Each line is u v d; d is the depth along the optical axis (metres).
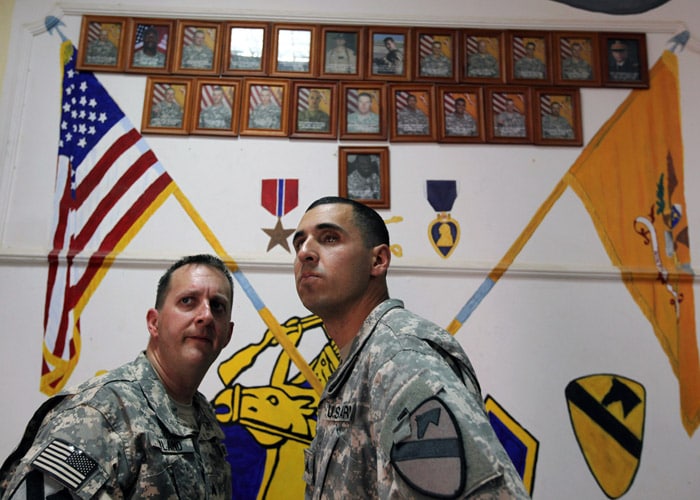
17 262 2.46
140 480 1.37
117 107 2.68
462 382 1.10
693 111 2.78
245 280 2.49
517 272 2.54
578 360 2.47
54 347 2.38
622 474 2.34
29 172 2.58
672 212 2.65
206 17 2.82
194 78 2.74
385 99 2.75
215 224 2.56
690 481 2.34
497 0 2.89
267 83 2.75
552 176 2.68
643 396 2.43
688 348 2.50
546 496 2.31
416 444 0.97
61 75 2.71
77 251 2.49
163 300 1.69
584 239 2.61
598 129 2.75
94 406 1.40
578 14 2.88
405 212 2.62
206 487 1.54
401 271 2.53
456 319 2.49
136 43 2.77
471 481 0.90
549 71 2.81
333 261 1.41
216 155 2.65
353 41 2.83
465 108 2.76
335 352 2.41
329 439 1.24
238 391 2.36
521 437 2.37
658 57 2.85
